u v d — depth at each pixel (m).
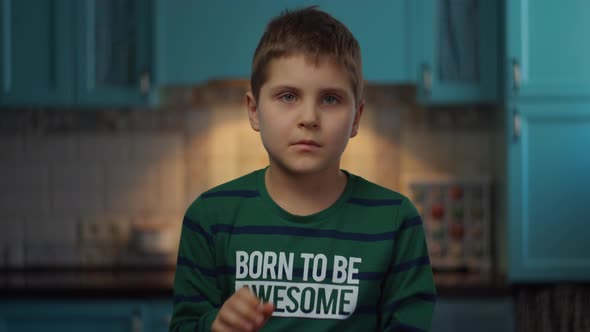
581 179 2.42
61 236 2.87
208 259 0.91
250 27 2.54
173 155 2.86
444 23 2.54
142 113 2.86
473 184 2.71
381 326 0.89
